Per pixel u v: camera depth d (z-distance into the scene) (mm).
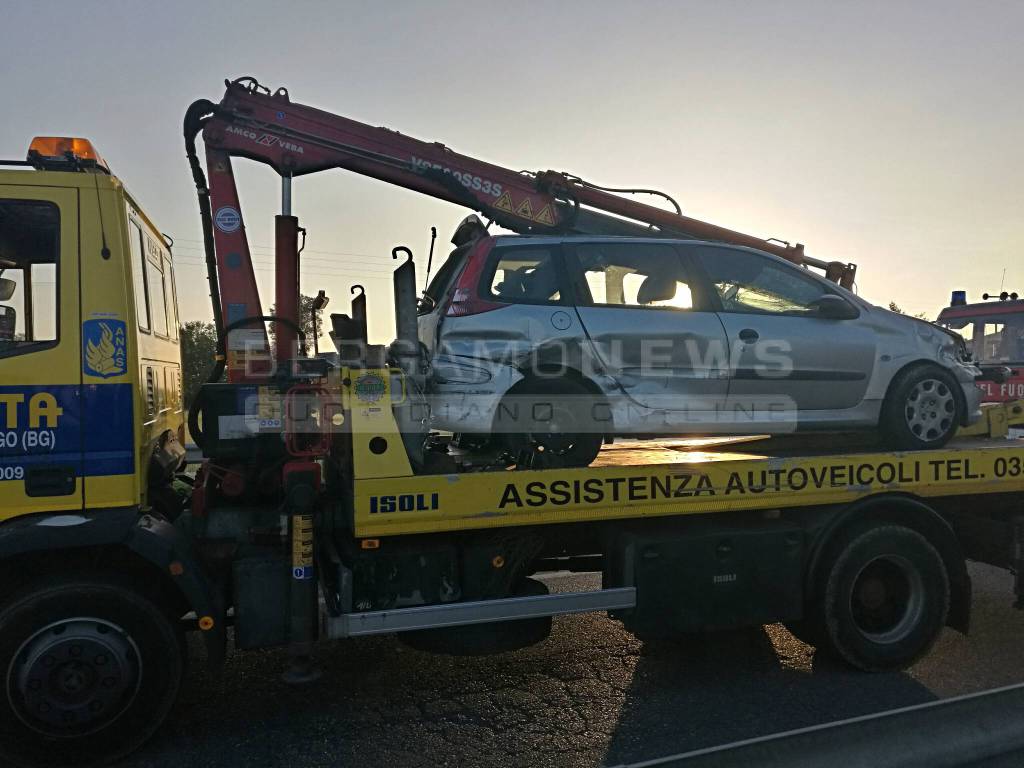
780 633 5277
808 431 5160
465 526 3867
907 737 2904
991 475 4859
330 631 3703
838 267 6461
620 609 4133
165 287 4707
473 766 3490
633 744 3701
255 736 3797
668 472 4195
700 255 5113
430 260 5211
